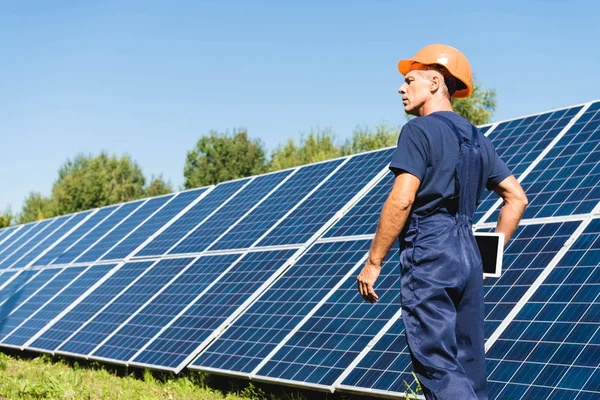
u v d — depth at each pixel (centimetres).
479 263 523
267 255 1606
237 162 8338
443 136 517
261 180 2136
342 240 1466
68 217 3098
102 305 1881
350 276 1321
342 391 1042
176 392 1301
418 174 507
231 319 1429
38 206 10000
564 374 842
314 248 1506
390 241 508
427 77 557
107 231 2527
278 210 1817
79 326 1828
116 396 1228
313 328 1235
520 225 1168
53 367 1688
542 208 1177
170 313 1617
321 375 1096
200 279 1697
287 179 2012
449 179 516
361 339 1128
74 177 9450
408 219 525
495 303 1027
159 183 10019
